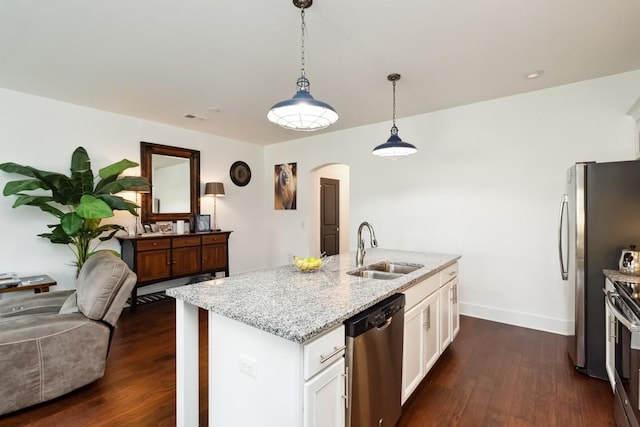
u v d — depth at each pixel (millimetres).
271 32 2258
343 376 1434
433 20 2109
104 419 1968
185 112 4098
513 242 3520
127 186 3771
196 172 5000
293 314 1388
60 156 3721
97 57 2635
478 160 3727
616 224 2316
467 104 3777
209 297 1651
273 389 1341
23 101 3467
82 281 2543
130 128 4293
